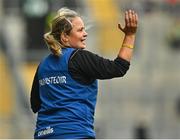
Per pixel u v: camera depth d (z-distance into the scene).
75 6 50.97
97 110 54.16
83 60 11.49
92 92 11.58
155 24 59.69
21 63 54.50
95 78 11.54
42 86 11.80
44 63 11.84
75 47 11.83
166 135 55.50
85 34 11.91
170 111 57.91
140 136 53.16
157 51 61.09
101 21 53.75
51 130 11.43
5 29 53.75
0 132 47.59
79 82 11.49
